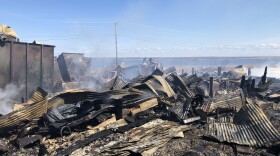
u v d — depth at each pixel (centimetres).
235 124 1068
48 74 1748
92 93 1241
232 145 924
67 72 2280
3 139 980
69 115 1135
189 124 1147
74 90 1245
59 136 1006
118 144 848
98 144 871
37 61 1664
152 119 1173
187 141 959
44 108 1084
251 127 1011
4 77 1472
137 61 9306
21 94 1556
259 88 1925
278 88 2441
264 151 878
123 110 1202
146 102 1315
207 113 1212
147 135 952
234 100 1338
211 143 941
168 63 11338
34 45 1636
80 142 892
